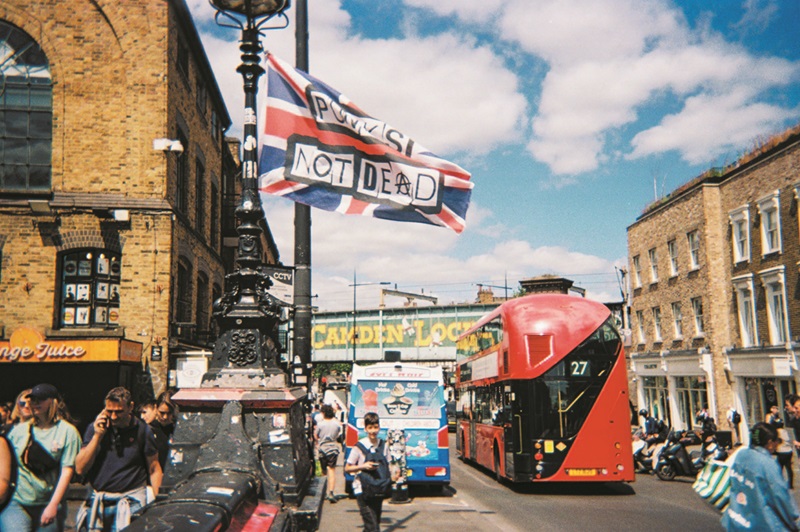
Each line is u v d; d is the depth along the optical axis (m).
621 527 10.32
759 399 27.00
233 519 4.50
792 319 24.45
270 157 10.47
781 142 25.02
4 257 16.59
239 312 7.28
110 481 5.62
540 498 13.84
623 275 44.06
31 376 16.33
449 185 11.57
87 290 16.91
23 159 17.33
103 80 17.58
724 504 5.82
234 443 6.50
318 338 64.56
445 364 57.91
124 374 16.50
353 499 12.93
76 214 16.91
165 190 17.39
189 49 20.67
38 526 5.30
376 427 8.04
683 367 31.80
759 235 26.77
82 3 17.73
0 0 17.44
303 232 12.59
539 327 14.27
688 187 31.83
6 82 17.50
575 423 13.91
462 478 17.81
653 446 18.48
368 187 11.06
